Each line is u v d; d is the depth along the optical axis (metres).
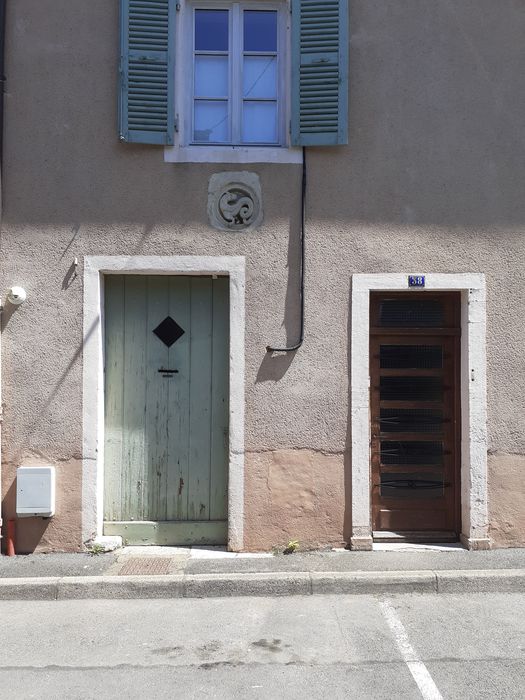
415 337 6.22
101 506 6.02
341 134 5.93
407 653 4.09
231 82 6.14
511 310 5.99
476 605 4.90
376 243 5.98
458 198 6.01
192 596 5.10
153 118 5.91
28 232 5.91
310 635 4.37
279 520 5.90
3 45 5.90
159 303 6.18
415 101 6.02
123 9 5.91
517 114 6.04
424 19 6.04
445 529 6.21
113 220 5.93
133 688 3.68
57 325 5.91
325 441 5.93
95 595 5.08
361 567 5.40
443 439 6.22
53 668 3.92
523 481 5.95
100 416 5.97
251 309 5.95
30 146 5.93
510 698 3.55
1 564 5.52
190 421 6.17
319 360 5.95
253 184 5.97
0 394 5.83
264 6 6.16
